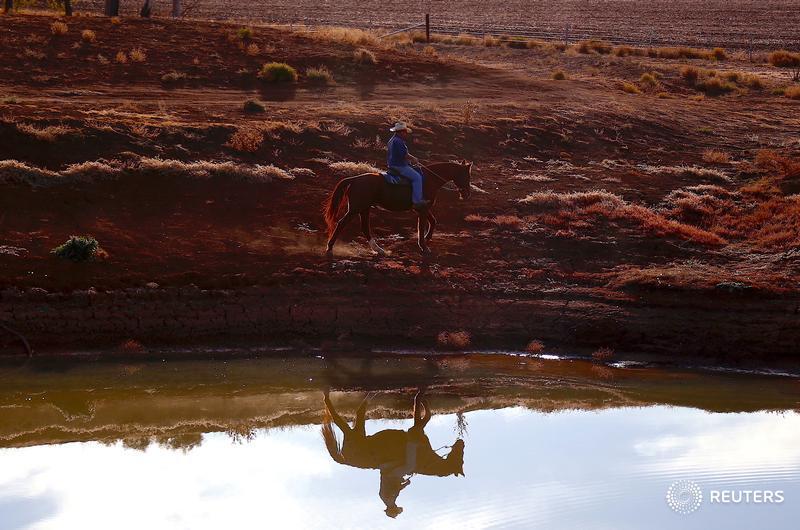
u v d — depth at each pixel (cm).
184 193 2219
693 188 2669
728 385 1700
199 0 9825
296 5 10094
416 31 6009
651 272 2022
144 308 1788
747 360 1791
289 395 1623
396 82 3634
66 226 2002
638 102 3691
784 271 2055
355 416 1550
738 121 3562
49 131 2341
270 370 1706
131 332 1761
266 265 1944
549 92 3709
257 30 4122
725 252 2197
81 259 1859
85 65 3281
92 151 2330
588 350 1838
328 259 1989
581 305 1919
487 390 1662
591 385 1689
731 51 6388
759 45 6969
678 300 1905
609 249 2173
